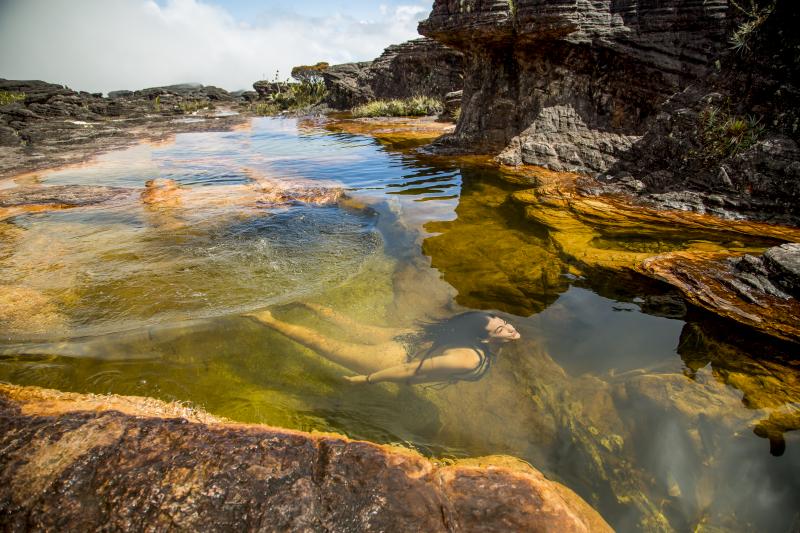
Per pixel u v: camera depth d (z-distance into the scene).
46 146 16.25
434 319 4.10
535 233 6.00
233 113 36.53
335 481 2.26
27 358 3.59
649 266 4.57
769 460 2.43
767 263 4.02
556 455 2.71
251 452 2.38
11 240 6.15
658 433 2.71
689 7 8.81
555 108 10.40
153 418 2.61
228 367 3.58
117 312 4.29
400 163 11.41
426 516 2.11
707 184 6.74
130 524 1.97
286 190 8.80
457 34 11.14
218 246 5.92
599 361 3.40
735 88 6.90
